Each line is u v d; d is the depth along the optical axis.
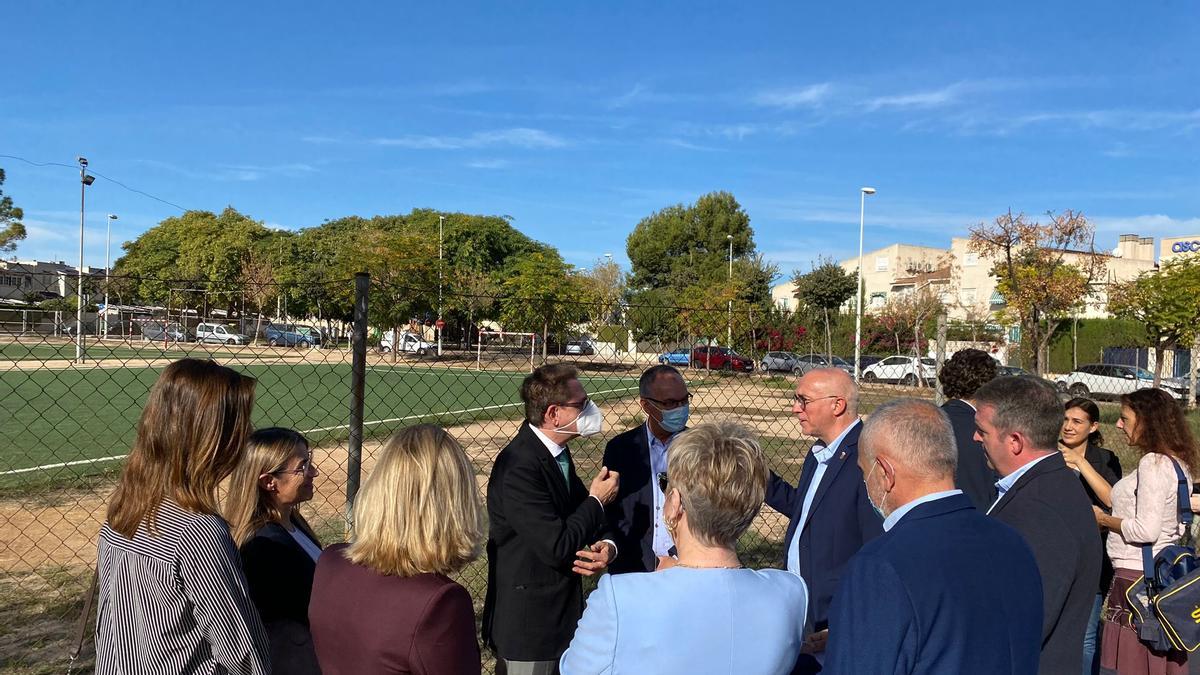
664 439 3.70
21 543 6.67
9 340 5.97
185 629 2.08
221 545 2.14
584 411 3.19
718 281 52.69
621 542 3.60
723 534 2.04
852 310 43.88
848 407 3.30
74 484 8.97
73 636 4.73
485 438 13.27
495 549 3.23
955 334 23.67
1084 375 24.00
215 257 57.56
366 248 36.09
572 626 3.17
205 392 2.18
